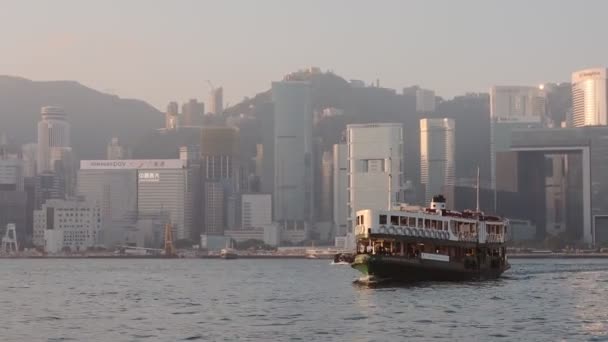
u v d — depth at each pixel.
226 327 176.88
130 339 163.00
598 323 173.75
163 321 189.88
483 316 184.12
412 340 155.50
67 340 162.88
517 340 153.62
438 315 185.62
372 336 160.25
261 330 171.12
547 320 178.25
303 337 160.88
